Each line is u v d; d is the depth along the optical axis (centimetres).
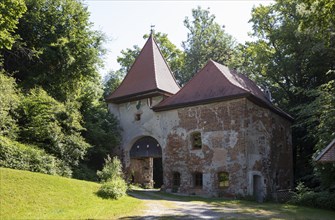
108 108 2928
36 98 2081
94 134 2480
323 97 2195
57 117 2123
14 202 1208
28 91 2273
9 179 1375
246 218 1259
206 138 2292
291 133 3008
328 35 1883
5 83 1939
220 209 1521
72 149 2100
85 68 2739
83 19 2736
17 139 1917
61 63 2572
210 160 2247
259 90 2936
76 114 2259
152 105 2688
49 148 2006
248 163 2131
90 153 2450
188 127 2392
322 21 1602
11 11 1752
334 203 1747
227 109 2239
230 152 2175
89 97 2706
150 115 2658
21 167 1670
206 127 2306
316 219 1293
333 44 2548
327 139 1916
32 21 2481
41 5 2553
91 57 2728
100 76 2981
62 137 2061
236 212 1434
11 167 1633
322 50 2652
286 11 3188
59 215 1132
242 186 2091
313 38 2731
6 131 1812
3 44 1770
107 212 1244
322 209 1742
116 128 2786
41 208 1220
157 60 2948
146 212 1333
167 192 2366
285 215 1388
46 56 2522
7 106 1891
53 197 1345
